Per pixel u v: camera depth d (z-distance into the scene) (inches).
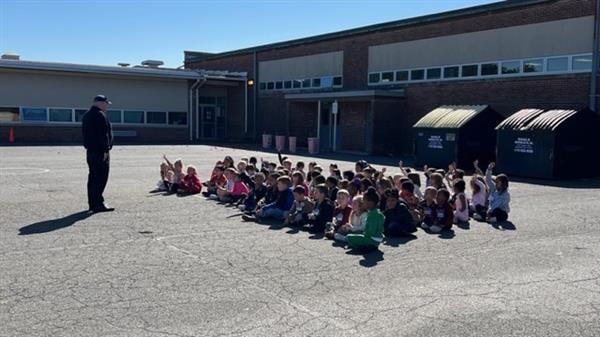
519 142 716.7
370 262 277.3
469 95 971.3
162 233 335.3
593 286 243.0
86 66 1304.1
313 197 367.2
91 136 394.0
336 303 215.9
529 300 223.5
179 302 213.5
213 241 316.8
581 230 367.2
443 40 1018.1
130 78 1403.8
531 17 869.2
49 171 672.4
